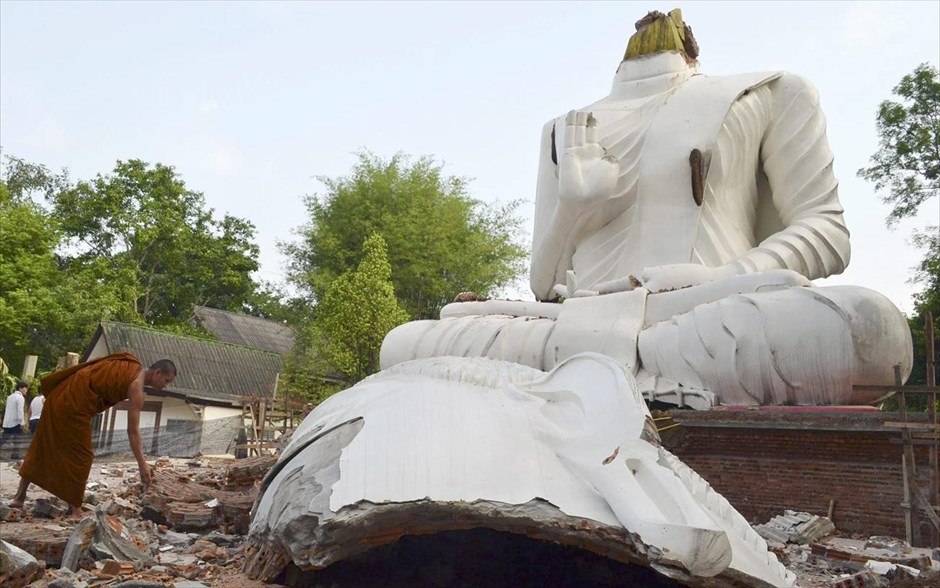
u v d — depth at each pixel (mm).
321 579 4914
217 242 40812
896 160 28000
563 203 12109
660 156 11906
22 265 30031
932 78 27422
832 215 11719
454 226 34281
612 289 11109
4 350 31234
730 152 11844
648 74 13062
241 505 6992
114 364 6809
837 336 8703
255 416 18516
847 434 8555
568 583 5055
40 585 4629
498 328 11219
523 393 5242
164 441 18625
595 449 4426
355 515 4047
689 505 4051
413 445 4445
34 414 15977
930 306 25844
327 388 26172
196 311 37781
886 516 8242
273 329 39188
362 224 34000
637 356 10203
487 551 5246
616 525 4035
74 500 6672
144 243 36688
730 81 12312
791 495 8766
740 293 9805
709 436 9289
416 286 33406
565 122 12453
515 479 4273
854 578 5758
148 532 6656
